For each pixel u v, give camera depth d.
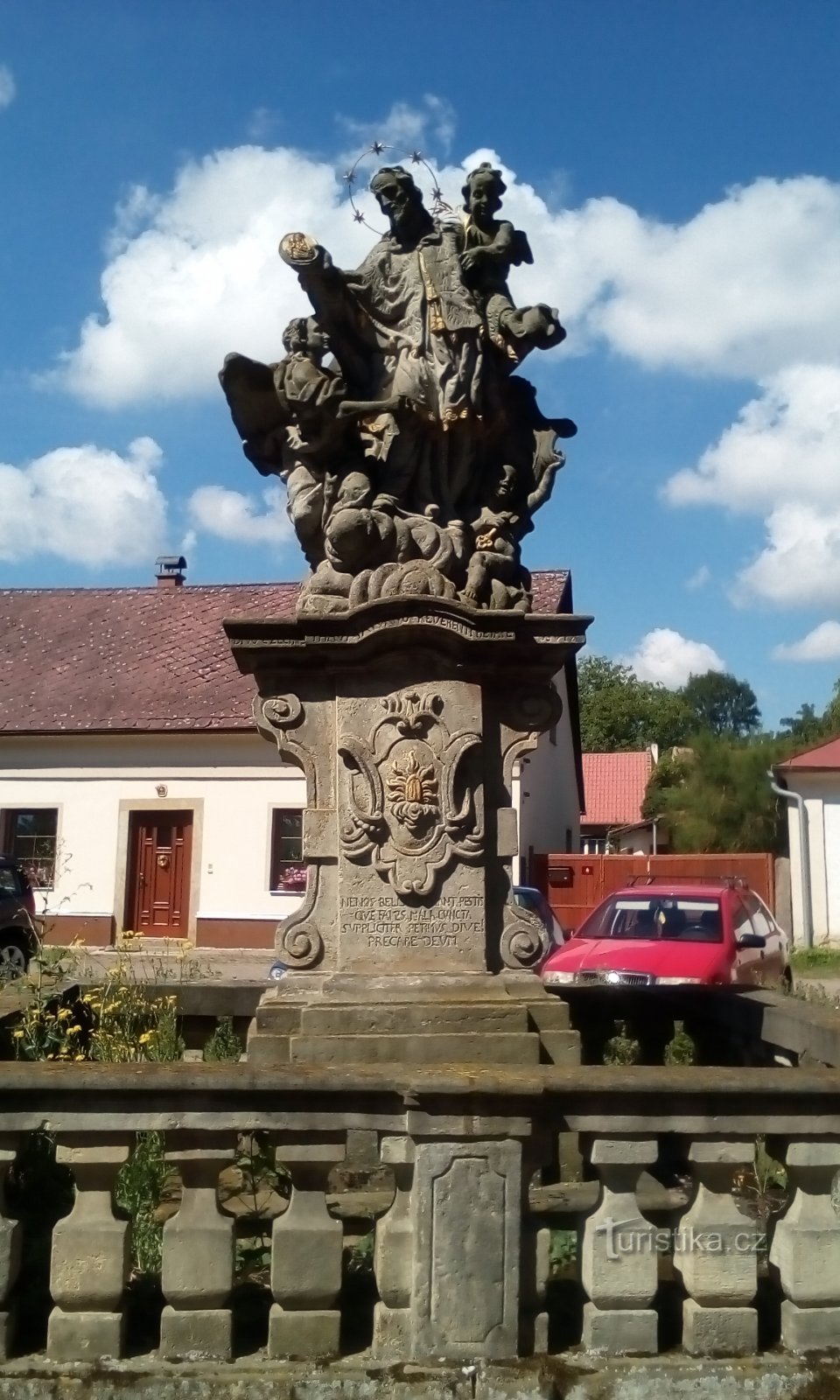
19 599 31.84
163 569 32.03
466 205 6.61
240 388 6.47
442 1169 3.92
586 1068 4.13
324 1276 3.96
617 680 73.25
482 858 6.14
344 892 6.07
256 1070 3.98
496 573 6.34
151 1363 3.89
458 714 6.16
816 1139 4.03
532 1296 3.99
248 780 25.67
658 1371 3.88
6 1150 3.95
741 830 35.00
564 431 6.72
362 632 6.05
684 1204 4.14
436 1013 5.79
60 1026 6.82
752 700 83.94
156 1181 4.91
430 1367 3.87
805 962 23.97
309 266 6.20
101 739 26.22
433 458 6.54
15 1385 3.82
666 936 12.49
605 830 54.25
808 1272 4.00
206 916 25.42
